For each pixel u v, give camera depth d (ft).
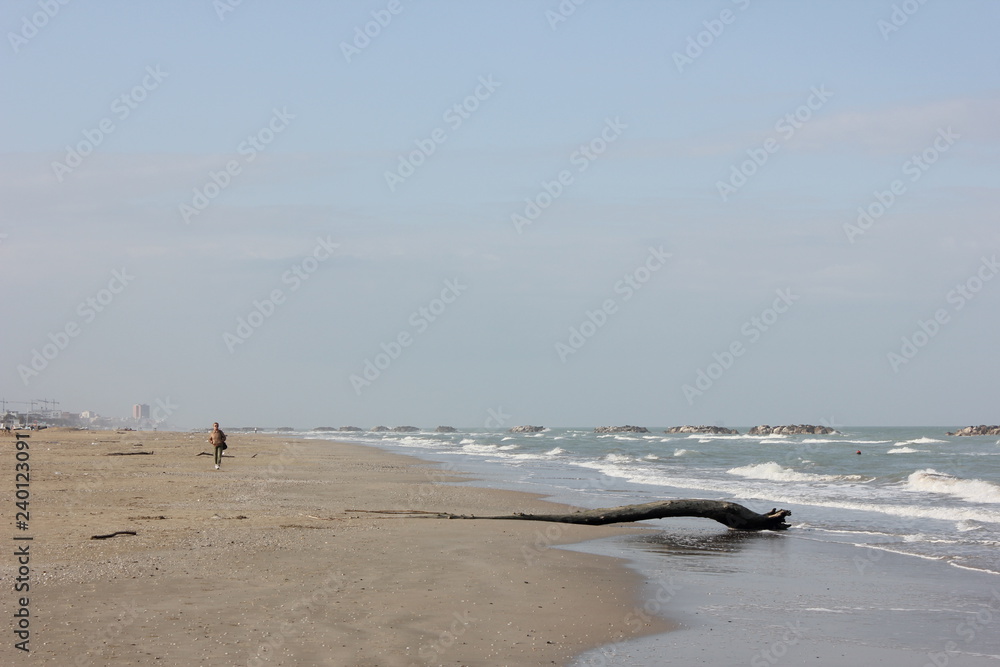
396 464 146.51
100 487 77.87
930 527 59.82
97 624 27.27
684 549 51.16
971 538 54.65
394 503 73.05
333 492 82.58
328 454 185.26
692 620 32.17
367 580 36.19
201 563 38.17
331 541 46.78
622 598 35.65
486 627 29.35
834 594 37.37
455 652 26.09
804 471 117.91
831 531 58.80
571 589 36.96
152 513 57.26
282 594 32.55
